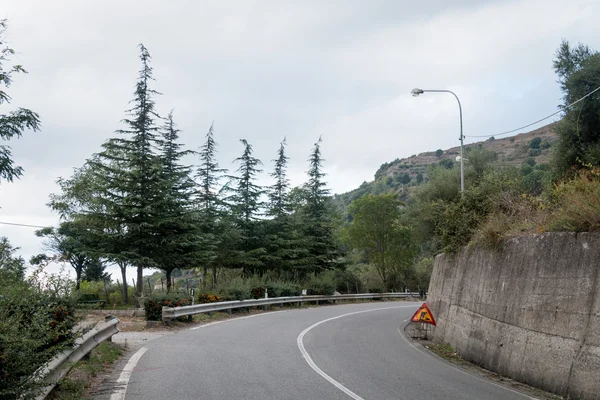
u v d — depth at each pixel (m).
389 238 52.84
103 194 29.62
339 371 10.14
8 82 14.12
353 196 163.00
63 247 30.27
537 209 12.99
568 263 9.65
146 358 10.96
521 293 10.93
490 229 13.11
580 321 8.92
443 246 17.66
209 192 35.78
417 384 9.22
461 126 23.41
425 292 56.41
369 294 45.00
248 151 38.59
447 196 36.91
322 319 22.75
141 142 29.16
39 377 5.88
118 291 31.02
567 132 21.81
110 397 7.43
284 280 38.19
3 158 15.41
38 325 6.09
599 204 9.45
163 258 29.28
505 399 8.33
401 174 156.38
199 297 23.58
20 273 7.10
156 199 28.98
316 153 44.47
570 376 8.70
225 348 12.77
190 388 8.09
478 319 12.84
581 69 21.78
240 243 37.66
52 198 30.02
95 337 10.45
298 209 43.34
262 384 8.58
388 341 16.06
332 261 44.31
